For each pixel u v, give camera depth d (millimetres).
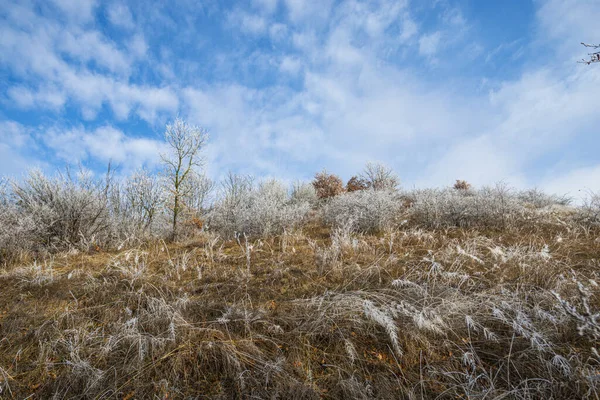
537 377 2031
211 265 4309
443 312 2656
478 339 2400
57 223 5773
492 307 2643
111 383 2084
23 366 2295
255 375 2127
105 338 2543
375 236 5613
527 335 2236
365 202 6527
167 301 3139
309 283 3523
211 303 3061
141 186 8242
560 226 5801
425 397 1965
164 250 5422
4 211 5688
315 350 2385
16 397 2025
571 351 2160
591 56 3381
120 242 5926
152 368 2186
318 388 2049
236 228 6531
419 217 6719
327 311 2771
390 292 3162
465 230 5852
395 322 2547
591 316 2201
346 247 4504
